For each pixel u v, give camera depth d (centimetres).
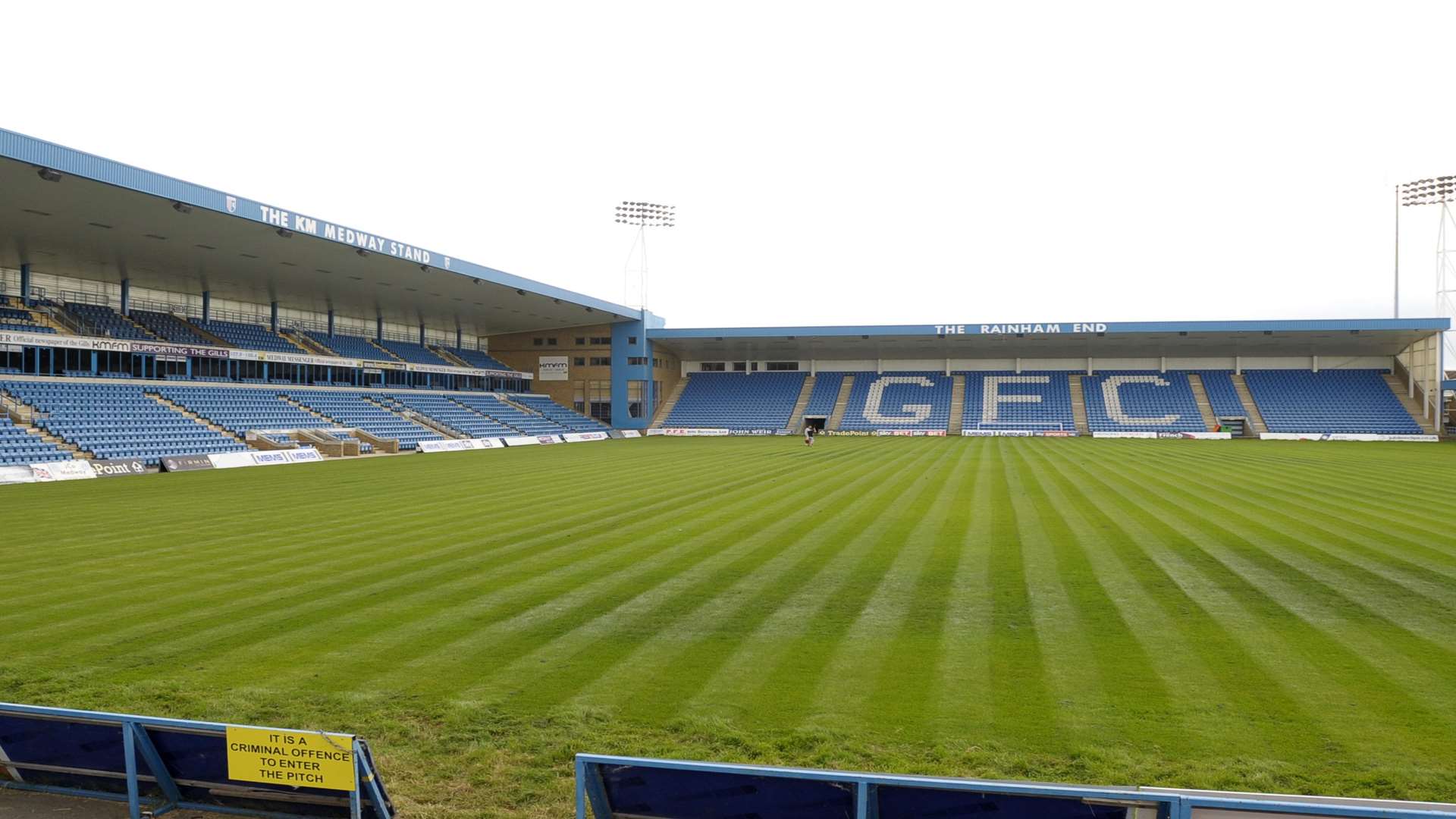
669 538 1339
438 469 2827
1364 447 3991
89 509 1753
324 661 729
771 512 1634
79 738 482
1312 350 5741
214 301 4406
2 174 2214
